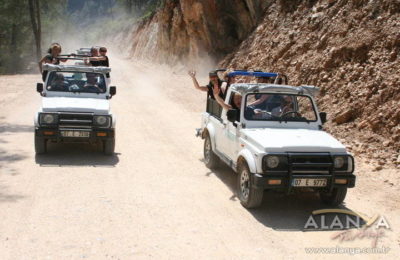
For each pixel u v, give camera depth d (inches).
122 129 633.6
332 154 329.4
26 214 306.3
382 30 607.8
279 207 349.7
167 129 652.7
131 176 409.1
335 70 645.9
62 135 434.9
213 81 441.7
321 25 791.7
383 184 406.6
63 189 361.1
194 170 442.9
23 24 2226.9
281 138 339.0
